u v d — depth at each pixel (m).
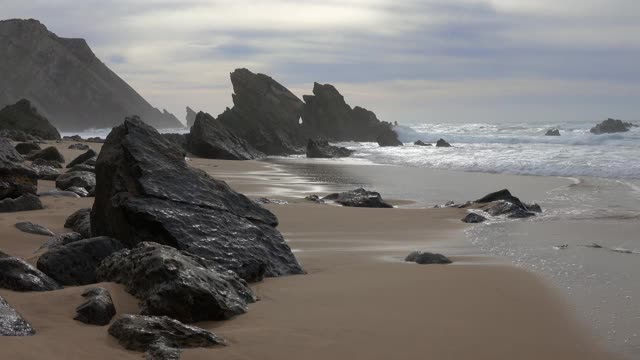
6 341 6.26
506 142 65.75
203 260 9.27
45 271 9.10
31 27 190.12
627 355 6.99
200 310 7.74
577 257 12.45
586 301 9.10
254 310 8.34
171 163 11.93
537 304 8.90
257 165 44.50
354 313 8.26
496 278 10.45
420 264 11.76
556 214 19.22
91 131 162.38
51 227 13.59
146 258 8.38
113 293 8.11
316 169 40.31
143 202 10.82
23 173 16.95
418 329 7.64
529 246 13.88
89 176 21.00
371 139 86.00
